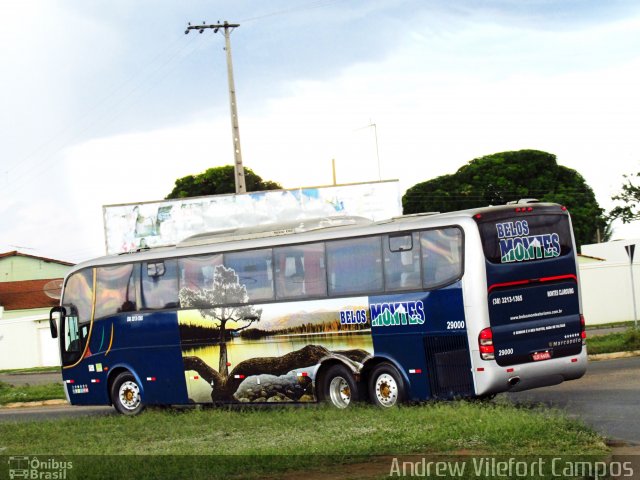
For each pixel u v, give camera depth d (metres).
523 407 17.36
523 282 18.38
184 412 21.61
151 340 23.56
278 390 21.23
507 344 18.05
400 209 47.12
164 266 23.39
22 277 84.56
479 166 85.81
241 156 48.84
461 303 18.09
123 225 45.84
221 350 22.23
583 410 17.48
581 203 84.25
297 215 46.78
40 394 32.41
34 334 63.72
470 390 17.98
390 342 19.25
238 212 46.59
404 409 17.33
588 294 50.53
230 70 49.28
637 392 19.45
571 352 18.84
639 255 52.62
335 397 20.38
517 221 18.52
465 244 18.09
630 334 30.67
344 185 47.03
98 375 24.66
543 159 85.31
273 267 21.34
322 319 20.41
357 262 19.86
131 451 15.42
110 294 24.50
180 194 80.56
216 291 22.36
